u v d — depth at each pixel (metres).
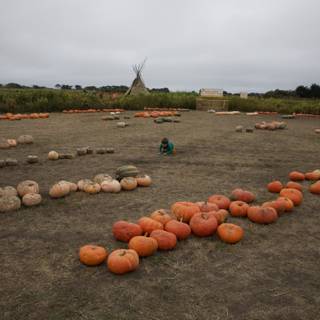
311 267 4.36
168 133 16.38
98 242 4.94
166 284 3.90
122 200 6.73
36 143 13.34
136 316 3.36
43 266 4.27
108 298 3.63
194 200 6.80
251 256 4.59
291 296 3.72
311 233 5.38
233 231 4.95
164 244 4.65
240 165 9.95
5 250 4.67
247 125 20.55
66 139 14.35
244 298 3.67
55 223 5.58
